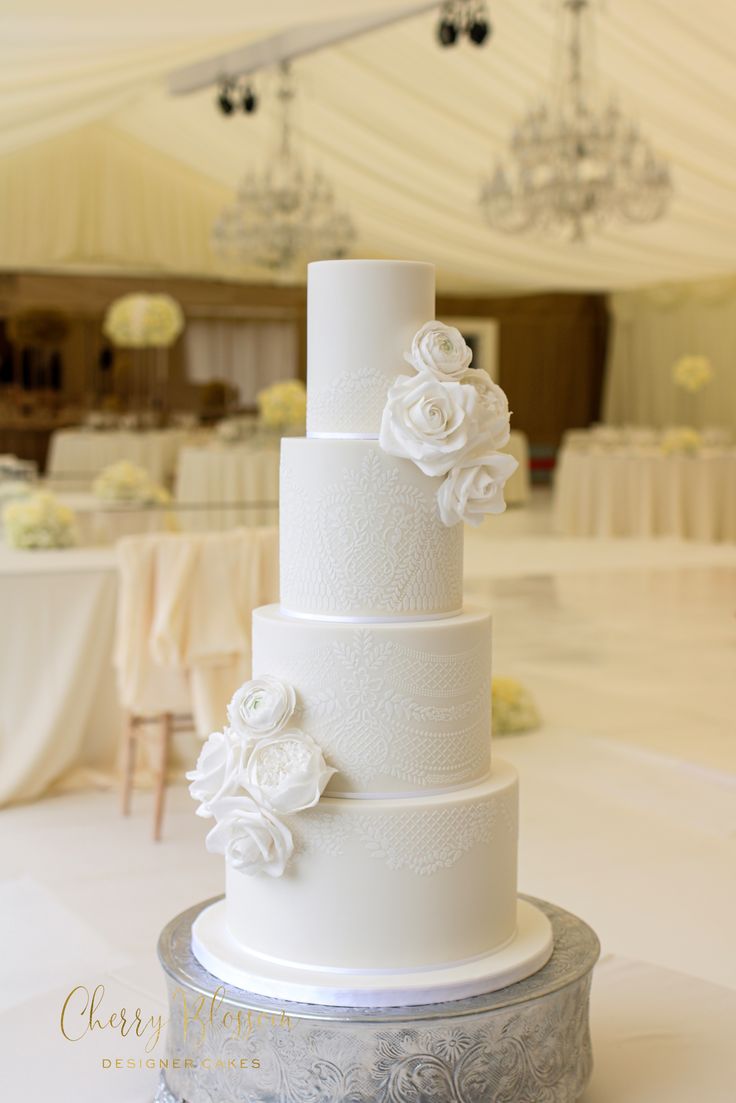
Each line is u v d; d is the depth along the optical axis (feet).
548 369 61.77
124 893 11.28
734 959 9.77
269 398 33.24
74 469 41.91
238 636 13.09
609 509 39.47
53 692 14.28
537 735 16.76
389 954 6.66
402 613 6.95
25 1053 7.91
